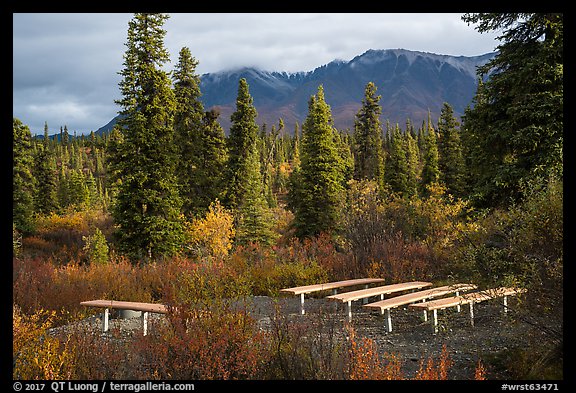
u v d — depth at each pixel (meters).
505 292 6.36
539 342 6.22
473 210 13.94
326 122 28.62
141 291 12.12
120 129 21.89
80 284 11.98
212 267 12.98
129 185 21.48
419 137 91.25
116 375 5.35
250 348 5.60
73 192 55.94
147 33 22.39
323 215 26.97
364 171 41.28
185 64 29.81
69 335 6.37
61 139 139.12
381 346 7.52
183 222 23.67
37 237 34.75
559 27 11.23
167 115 23.56
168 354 5.58
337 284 11.04
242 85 31.36
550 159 10.89
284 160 99.19
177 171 28.58
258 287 13.23
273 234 27.22
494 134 12.39
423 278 12.74
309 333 6.14
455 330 8.39
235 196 29.52
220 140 30.50
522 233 6.07
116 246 22.14
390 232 15.20
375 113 41.75
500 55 12.75
